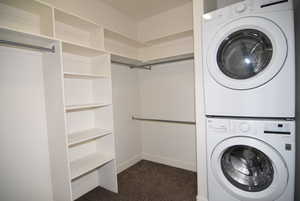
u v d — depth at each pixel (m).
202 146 1.58
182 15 2.36
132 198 1.80
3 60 1.33
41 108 1.56
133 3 2.24
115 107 2.40
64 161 1.46
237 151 1.39
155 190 1.93
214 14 1.34
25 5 1.35
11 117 1.38
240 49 1.31
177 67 2.47
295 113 1.22
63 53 1.74
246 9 1.20
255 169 1.34
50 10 1.39
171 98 2.56
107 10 2.26
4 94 1.34
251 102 1.23
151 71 2.73
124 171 2.45
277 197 1.16
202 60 1.51
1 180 1.33
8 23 1.35
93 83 1.98
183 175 2.28
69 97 1.78
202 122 1.57
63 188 1.50
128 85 2.63
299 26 1.22
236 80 1.26
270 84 1.16
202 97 1.55
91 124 2.01
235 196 1.32
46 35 1.44
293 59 1.09
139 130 2.86
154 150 2.79
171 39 2.42
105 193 1.91
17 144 1.41
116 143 2.41
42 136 1.57
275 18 1.11
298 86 1.26
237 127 1.27
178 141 2.54
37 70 1.53
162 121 2.56
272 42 1.12
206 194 1.58
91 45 1.92
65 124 1.43
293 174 1.12
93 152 2.01
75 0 1.86
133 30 2.72
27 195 1.48
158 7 2.38
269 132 1.17
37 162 1.54
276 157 1.14
